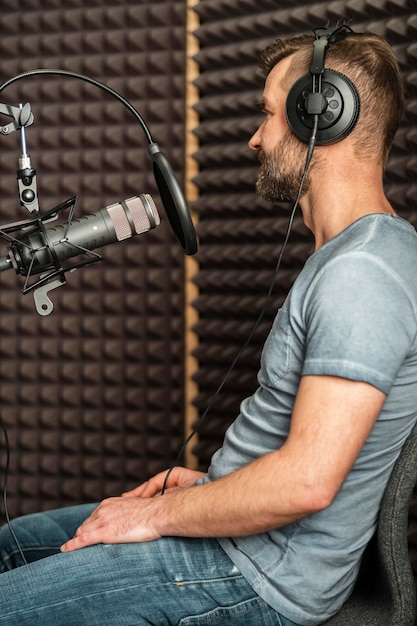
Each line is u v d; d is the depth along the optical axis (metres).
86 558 1.13
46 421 2.45
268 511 0.98
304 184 1.17
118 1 2.29
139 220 1.25
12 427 2.49
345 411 0.95
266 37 2.12
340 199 1.14
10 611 1.10
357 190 1.14
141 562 1.12
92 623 1.11
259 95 2.12
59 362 2.44
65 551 1.16
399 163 1.90
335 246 1.08
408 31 1.86
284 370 1.09
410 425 1.10
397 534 1.09
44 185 2.40
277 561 1.10
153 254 2.32
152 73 2.29
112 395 2.39
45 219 1.22
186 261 2.30
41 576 1.12
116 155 2.34
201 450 2.30
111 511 1.17
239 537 1.12
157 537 1.13
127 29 2.30
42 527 1.40
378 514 1.12
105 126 2.35
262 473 0.99
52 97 2.38
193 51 2.24
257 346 2.20
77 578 1.11
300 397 0.98
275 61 1.23
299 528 1.09
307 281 1.08
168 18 2.26
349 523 1.09
